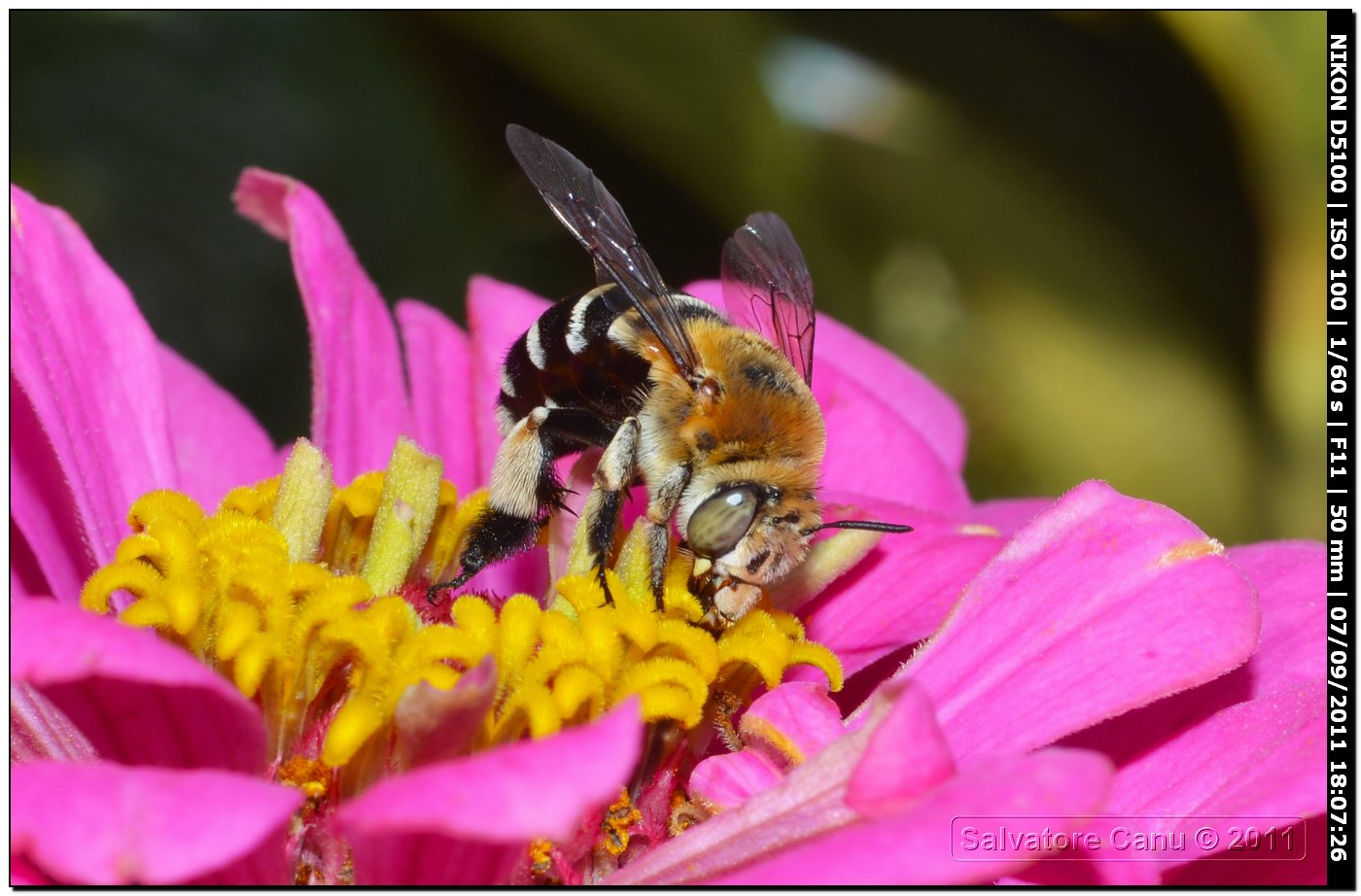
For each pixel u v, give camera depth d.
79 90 0.17
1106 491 0.14
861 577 0.14
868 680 0.14
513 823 0.12
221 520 0.14
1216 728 0.14
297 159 0.17
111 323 0.14
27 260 0.14
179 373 0.15
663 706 0.13
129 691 0.13
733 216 0.17
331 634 0.13
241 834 0.12
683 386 0.14
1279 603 0.14
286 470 0.14
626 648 0.13
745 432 0.14
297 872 0.13
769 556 0.14
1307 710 0.13
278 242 0.17
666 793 0.13
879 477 0.15
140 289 0.17
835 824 0.13
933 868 0.13
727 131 0.17
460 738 0.13
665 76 0.17
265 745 0.13
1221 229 0.17
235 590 0.13
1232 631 0.13
